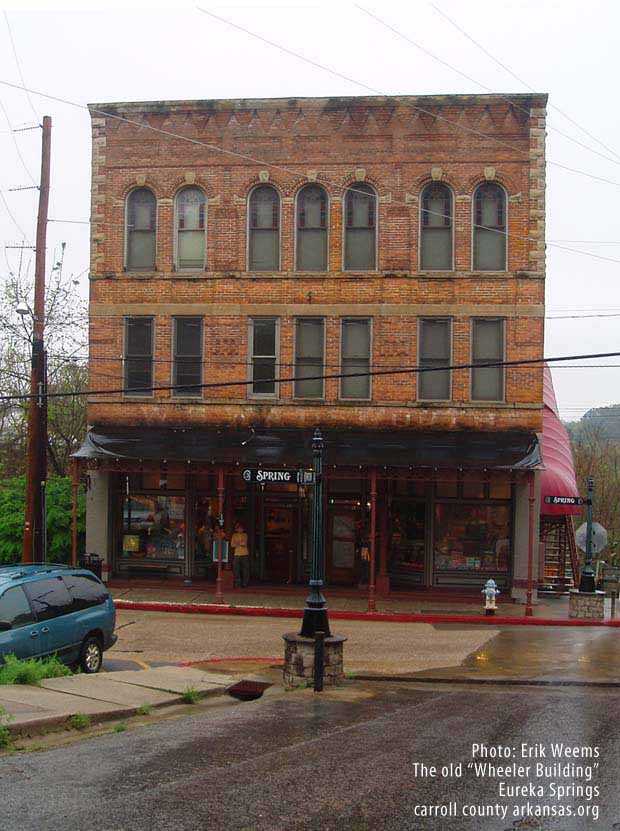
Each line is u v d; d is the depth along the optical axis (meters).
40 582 14.84
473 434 26.38
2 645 13.57
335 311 27.05
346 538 28.05
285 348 27.17
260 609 23.81
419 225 27.02
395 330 26.84
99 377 27.75
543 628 22.53
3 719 10.50
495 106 26.83
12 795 7.98
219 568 24.84
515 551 26.64
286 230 27.34
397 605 25.36
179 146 27.72
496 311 26.66
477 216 27.02
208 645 19.16
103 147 27.95
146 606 24.25
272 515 28.45
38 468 23.56
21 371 35.97
